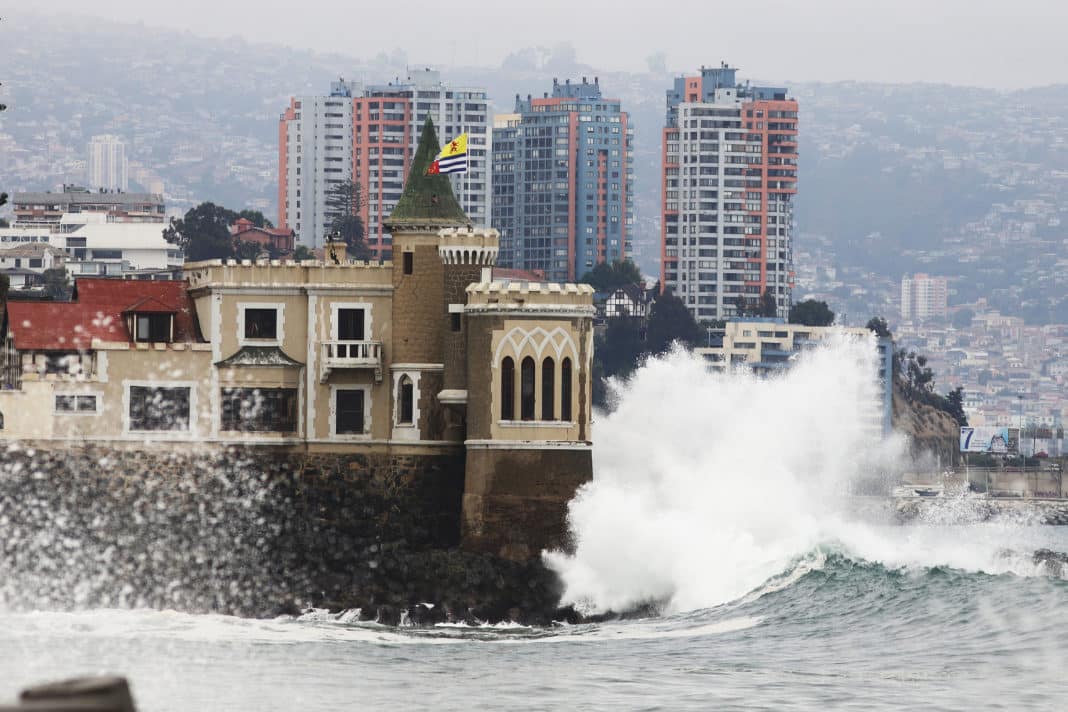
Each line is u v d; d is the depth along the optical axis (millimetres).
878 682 192750
